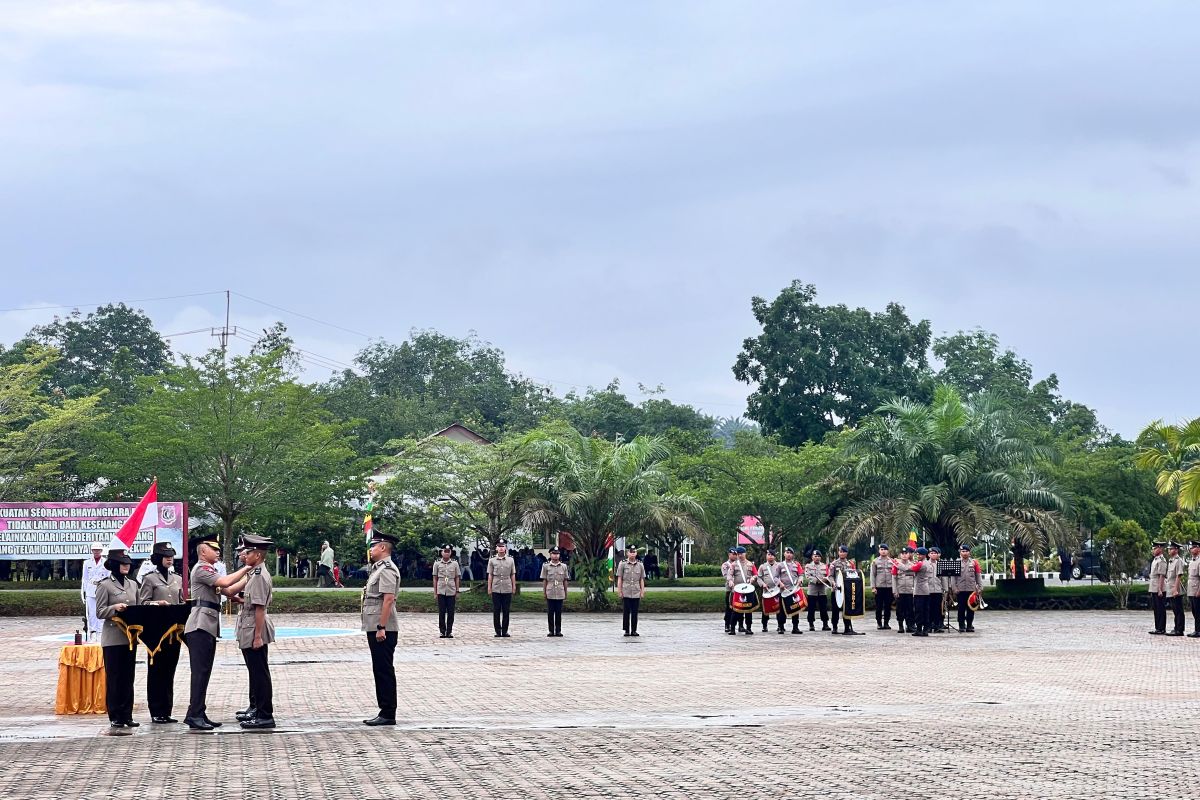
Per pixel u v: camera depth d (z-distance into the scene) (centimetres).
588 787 1103
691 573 6950
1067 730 1440
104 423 5934
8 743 1384
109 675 1505
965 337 8931
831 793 1073
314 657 2555
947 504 4491
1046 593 4647
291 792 1086
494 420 10756
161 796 1070
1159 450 3891
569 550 4619
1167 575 3303
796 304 7831
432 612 4294
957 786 1101
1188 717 1576
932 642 3034
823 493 4912
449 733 1433
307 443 4869
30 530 3684
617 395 10175
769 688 1967
